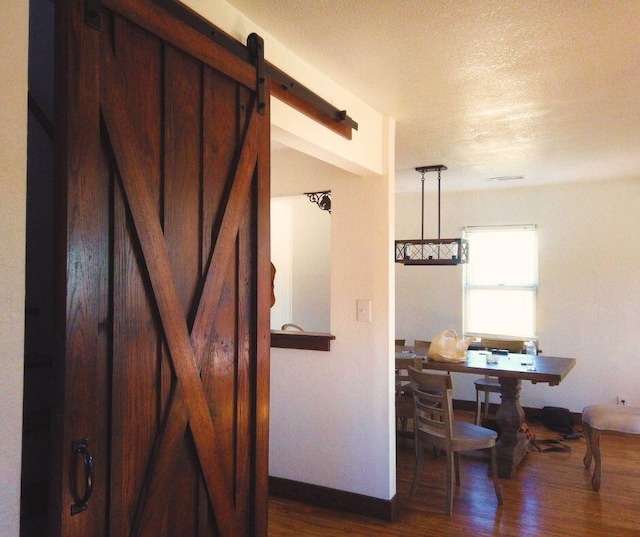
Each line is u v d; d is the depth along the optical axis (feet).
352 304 10.59
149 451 4.29
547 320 17.95
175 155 4.57
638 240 16.70
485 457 14.02
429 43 6.81
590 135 11.19
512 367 12.99
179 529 4.59
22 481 4.79
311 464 10.98
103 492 3.89
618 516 10.48
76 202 3.67
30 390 5.42
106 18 3.95
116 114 3.99
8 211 3.34
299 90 6.94
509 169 15.05
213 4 5.60
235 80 5.32
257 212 5.58
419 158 13.53
